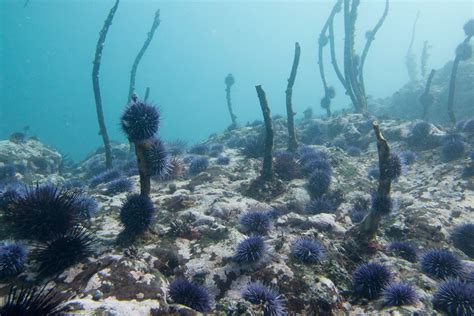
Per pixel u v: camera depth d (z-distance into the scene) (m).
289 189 1.17
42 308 0.34
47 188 0.66
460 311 0.56
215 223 0.79
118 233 0.74
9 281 0.56
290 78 1.68
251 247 0.64
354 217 1.02
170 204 0.96
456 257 0.72
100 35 1.74
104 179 1.49
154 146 0.71
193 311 0.49
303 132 2.44
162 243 0.71
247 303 0.52
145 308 0.47
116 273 0.53
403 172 0.92
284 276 0.62
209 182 1.27
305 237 0.72
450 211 1.06
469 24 2.25
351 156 1.79
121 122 0.64
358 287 0.64
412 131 1.77
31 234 0.62
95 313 0.43
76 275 0.56
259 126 2.61
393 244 0.83
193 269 0.66
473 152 1.28
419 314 0.55
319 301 0.58
